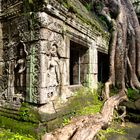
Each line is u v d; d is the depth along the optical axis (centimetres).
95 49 1055
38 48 582
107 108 872
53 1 603
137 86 1274
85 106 852
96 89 1066
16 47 660
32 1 593
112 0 1449
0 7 709
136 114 939
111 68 1198
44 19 579
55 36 636
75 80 955
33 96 589
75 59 958
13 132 565
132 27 1361
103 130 702
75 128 586
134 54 1323
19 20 643
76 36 795
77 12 787
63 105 669
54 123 587
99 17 1453
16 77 665
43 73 580
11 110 640
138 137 688
